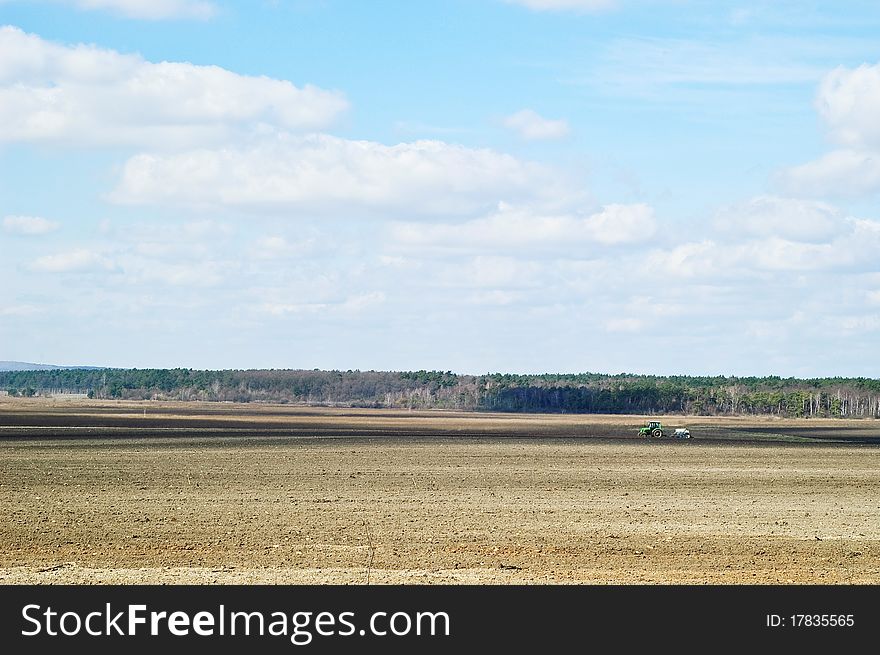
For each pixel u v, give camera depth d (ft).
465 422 589.32
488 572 98.89
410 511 144.66
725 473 219.82
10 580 94.94
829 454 290.97
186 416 600.39
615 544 115.85
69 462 230.48
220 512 142.10
